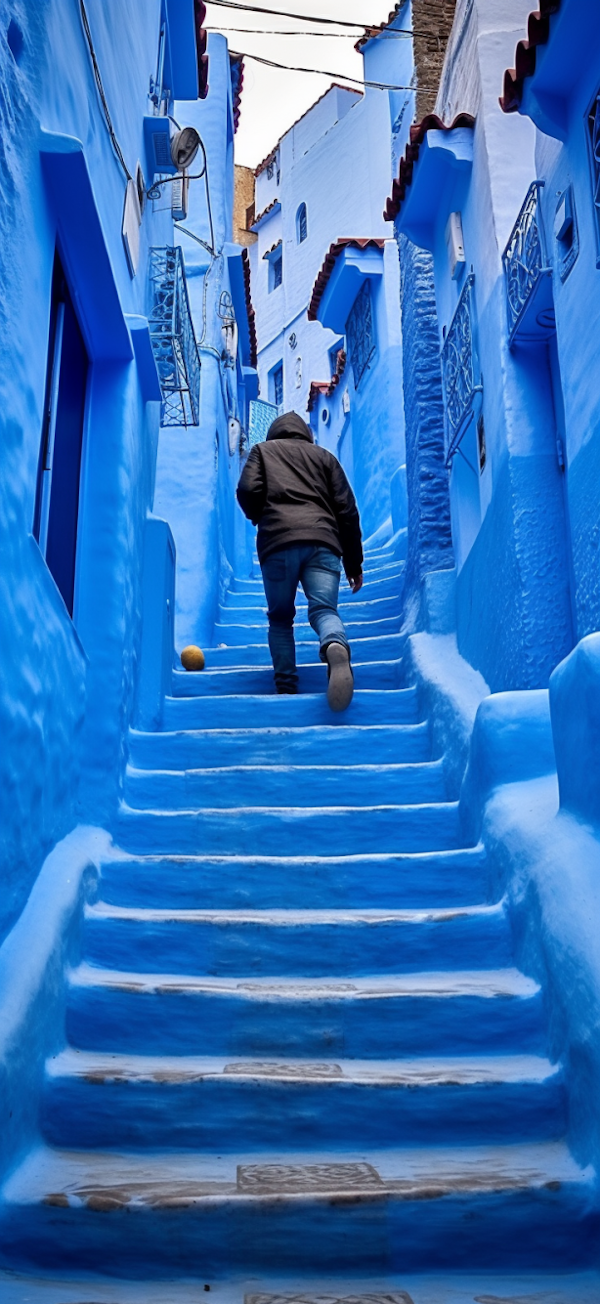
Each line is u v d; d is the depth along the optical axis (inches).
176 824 174.2
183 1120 110.7
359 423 545.6
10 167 111.7
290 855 173.0
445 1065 119.0
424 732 212.8
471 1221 96.6
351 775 193.6
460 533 249.6
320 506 244.1
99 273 160.9
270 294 936.9
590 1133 102.4
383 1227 95.7
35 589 126.5
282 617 244.1
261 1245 94.7
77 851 147.5
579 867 120.4
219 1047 123.3
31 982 112.8
